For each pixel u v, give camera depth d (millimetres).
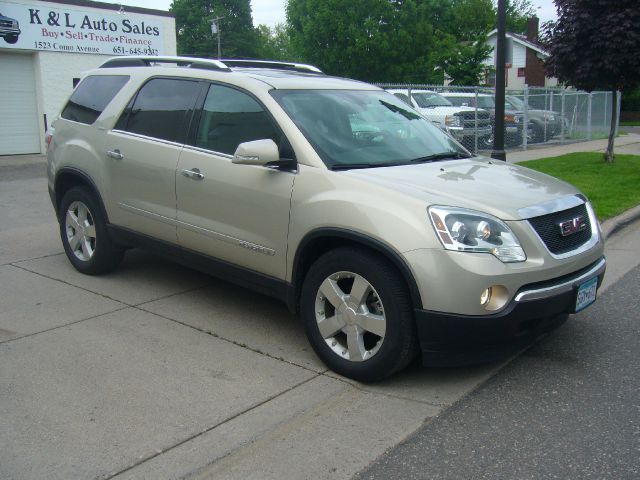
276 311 5324
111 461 3164
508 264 3715
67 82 18812
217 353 4469
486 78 37375
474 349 3764
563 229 4066
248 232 4582
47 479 3010
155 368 4207
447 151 5109
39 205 9961
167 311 5277
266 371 4199
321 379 4098
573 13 12414
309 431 3479
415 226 3719
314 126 4547
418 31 36719
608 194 10367
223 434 3426
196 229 4957
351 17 36188
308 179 4238
